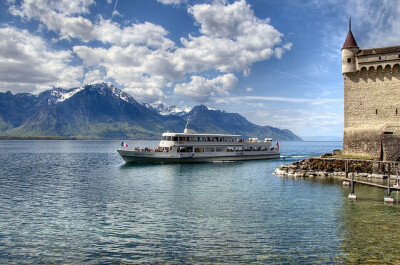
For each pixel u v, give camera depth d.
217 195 38.97
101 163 88.81
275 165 78.31
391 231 24.16
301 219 27.80
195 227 25.64
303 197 37.34
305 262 18.80
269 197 37.47
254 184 47.34
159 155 78.38
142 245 21.84
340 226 25.58
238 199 36.44
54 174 61.50
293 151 184.62
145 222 27.20
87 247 21.59
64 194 40.09
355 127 57.66
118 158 112.38
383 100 54.88
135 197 38.00
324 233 23.86
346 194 38.91
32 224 26.89
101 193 40.66
